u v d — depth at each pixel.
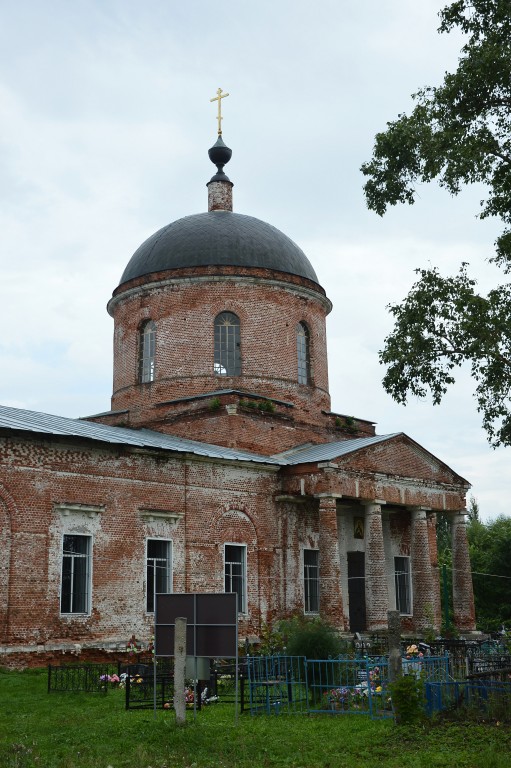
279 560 30.56
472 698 15.33
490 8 21.78
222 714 16.41
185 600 15.07
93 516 24.77
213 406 32.31
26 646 22.42
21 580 22.66
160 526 26.69
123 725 14.92
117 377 36.47
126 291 36.09
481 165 21.59
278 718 15.95
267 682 16.75
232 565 29.14
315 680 18.02
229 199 39.12
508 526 54.22
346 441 34.03
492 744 12.77
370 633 29.98
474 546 52.28
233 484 29.34
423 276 22.52
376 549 31.22
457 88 21.88
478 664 18.95
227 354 34.66
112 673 22.27
